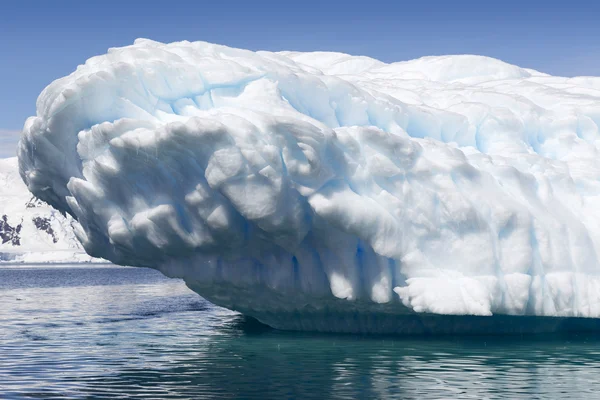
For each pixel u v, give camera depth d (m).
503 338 15.77
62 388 10.91
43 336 17.77
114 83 14.42
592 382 11.19
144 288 45.56
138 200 14.88
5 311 26.06
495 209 14.54
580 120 17.77
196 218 14.35
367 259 14.40
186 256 15.55
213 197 13.90
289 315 16.83
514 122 17.03
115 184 14.83
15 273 88.38
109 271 98.06
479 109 17.09
